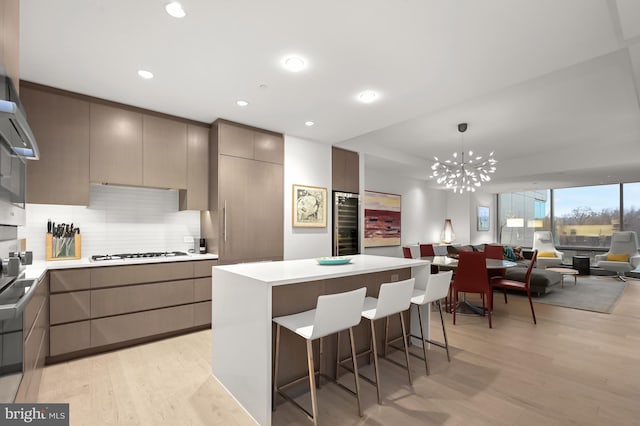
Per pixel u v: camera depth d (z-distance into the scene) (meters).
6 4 1.26
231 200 3.75
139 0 1.78
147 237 3.68
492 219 9.75
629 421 1.88
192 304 3.38
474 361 2.72
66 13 1.89
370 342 2.75
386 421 1.88
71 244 3.08
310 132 4.24
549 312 4.35
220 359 2.33
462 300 5.00
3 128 1.10
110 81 2.77
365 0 1.79
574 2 1.78
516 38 2.12
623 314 4.24
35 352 1.90
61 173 2.88
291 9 1.87
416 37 2.13
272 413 1.98
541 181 7.39
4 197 1.34
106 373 2.49
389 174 7.36
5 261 1.36
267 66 2.53
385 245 7.12
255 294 1.91
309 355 1.76
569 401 2.09
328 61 2.45
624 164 5.37
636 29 1.93
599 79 3.15
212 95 3.07
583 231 8.40
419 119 4.33
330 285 2.45
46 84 2.81
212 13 1.90
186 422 1.88
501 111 4.02
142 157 3.36
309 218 4.49
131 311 3.00
